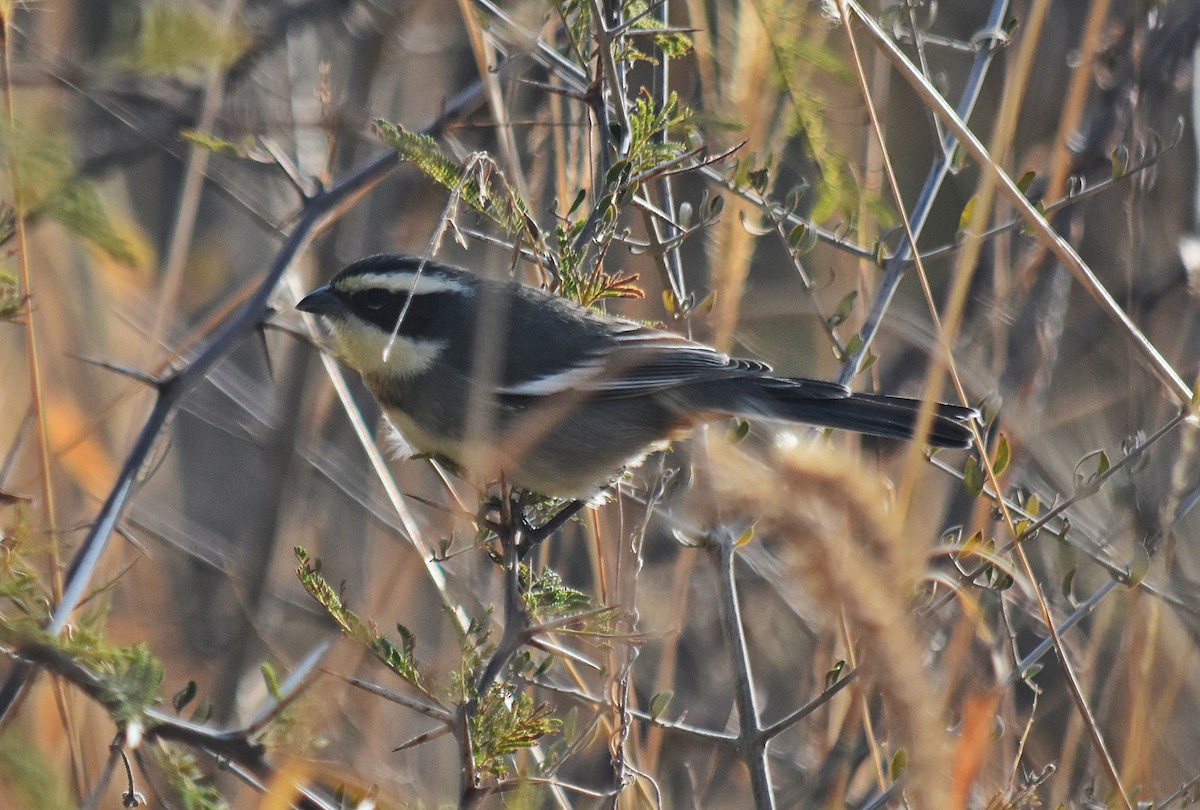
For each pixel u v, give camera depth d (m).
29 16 7.82
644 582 10.75
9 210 6.12
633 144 7.77
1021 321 10.97
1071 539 8.95
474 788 5.87
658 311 10.52
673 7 10.23
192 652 10.75
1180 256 10.85
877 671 4.59
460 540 9.11
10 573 5.56
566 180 8.47
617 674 7.35
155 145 10.14
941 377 7.23
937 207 13.74
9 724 6.51
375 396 9.72
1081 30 12.59
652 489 8.80
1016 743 8.34
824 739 9.09
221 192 12.38
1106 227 11.74
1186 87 11.51
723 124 7.70
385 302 9.51
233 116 9.45
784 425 9.17
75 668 5.38
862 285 9.64
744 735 7.59
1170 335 11.10
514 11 9.38
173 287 9.09
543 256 7.77
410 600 10.29
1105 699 8.46
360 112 10.97
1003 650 8.34
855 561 4.48
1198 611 9.30
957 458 11.00
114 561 8.95
